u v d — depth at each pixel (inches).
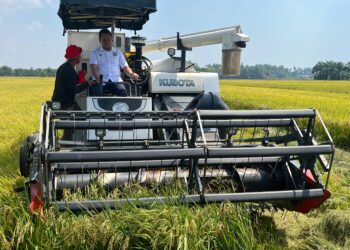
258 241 176.4
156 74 289.0
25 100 1003.3
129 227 153.9
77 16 317.4
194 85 293.6
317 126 505.7
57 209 155.8
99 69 278.5
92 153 152.9
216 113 188.5
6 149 350.9
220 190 192.7
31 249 148.6
